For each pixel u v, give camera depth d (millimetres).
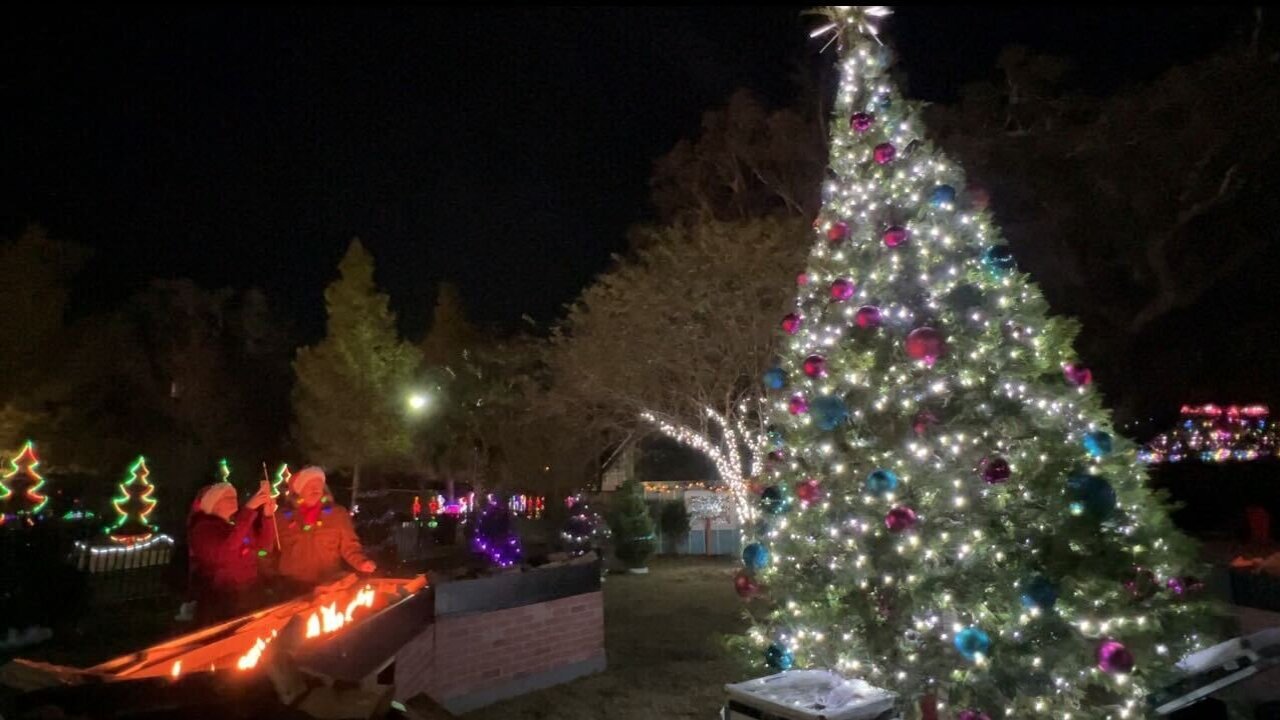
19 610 9391
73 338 20984
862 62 6469
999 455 5281
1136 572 5156
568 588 8258
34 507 17359
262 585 7055
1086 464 5422
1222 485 20625
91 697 2859
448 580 7336
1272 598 6875
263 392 34094
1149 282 22859
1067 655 4812
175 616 10961
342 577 7215
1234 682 5074
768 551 6309
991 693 4910
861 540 5379
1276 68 20391
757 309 16703
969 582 4992
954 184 6090
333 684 3096
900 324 5652
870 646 5227
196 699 2889
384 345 24141
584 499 22938
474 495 26281
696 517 20703
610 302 17422
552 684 7891
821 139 23344
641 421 18453
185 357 30078
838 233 6105
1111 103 21281
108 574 12836
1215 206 22047
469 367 26547
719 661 8805
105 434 22141
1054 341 5910
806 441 5938
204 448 27797
